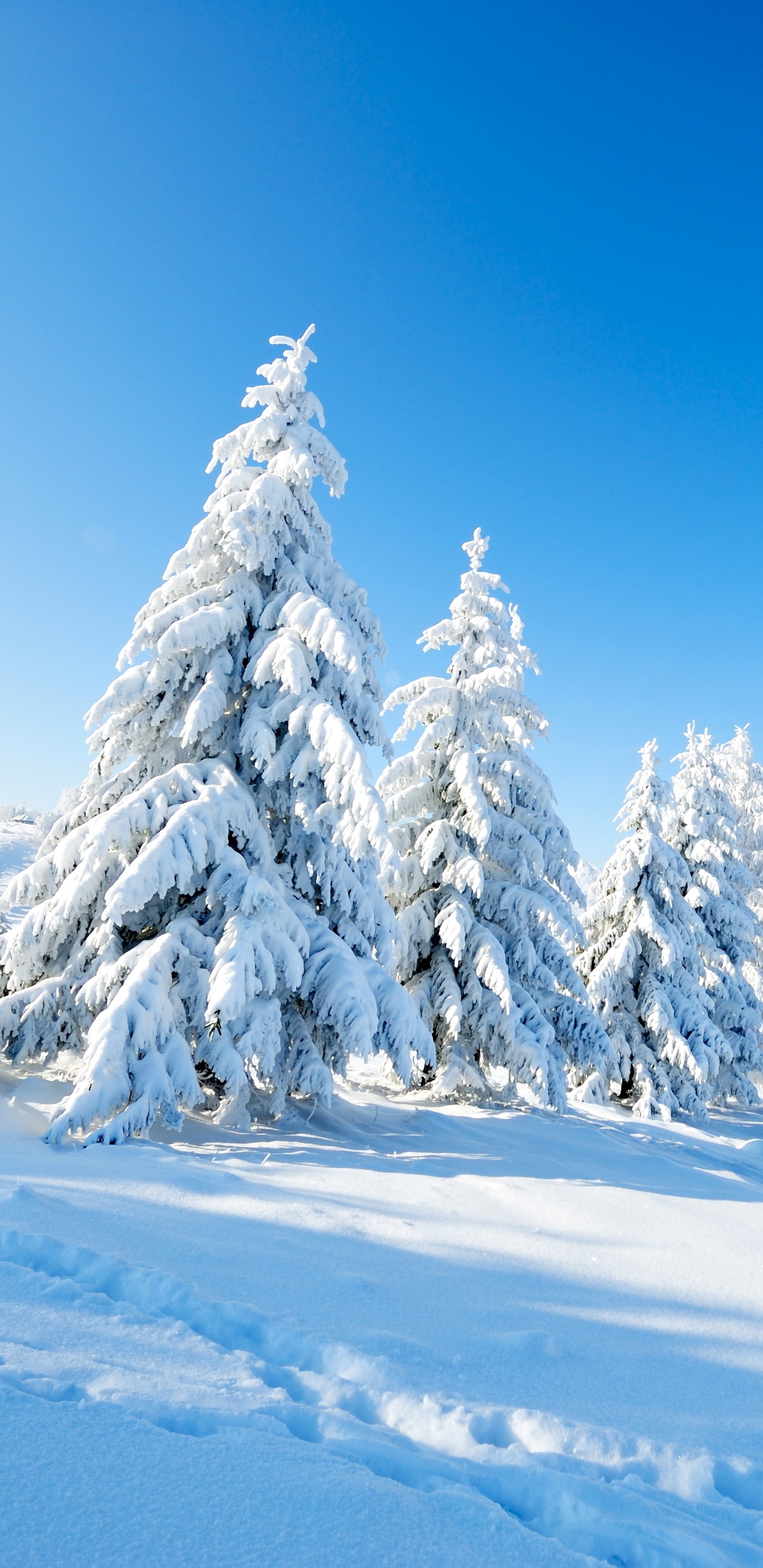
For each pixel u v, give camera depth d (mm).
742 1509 2775
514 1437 3057
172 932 8125
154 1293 3703
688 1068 18672
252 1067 8289
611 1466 2934
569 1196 6871
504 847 15023
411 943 13969
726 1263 5633
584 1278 4996
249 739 8992
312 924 8992
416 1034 8945
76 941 8844
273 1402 2807
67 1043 8445
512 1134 10523
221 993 7102
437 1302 4254
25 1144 6309
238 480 10148
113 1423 2453
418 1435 2932
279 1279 4184
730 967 23453
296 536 10594
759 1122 23062
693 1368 3932
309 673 9305
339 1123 9133
